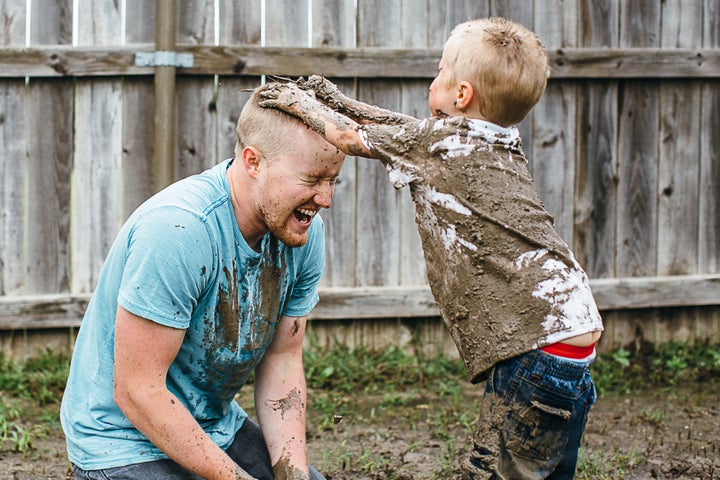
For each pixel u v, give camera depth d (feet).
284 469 9.62
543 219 9.75
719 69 19.70
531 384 9.36
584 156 19.65
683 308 20.44
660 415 16.58
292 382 10.06
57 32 18.19
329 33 18.66
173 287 8.46
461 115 9.95
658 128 19.88
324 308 19.03
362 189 19.13
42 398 17.12
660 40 19.67
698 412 16.88
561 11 19.26
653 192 19.99
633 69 19.39
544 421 9.45
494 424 9.61
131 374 8.56
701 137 20.07
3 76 17.99
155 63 17.98
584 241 19.79
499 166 9.70
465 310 9.70
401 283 19.39
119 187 18.52
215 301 8.89
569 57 19.19
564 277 9.46
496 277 9.52
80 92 18.31
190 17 18.29
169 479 8.89
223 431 9.75
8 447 14.96
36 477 13.58
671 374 19.20
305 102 8.83
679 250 20.17
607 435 15.65
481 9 19.01
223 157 18.61
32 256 18.54
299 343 10.14
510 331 9.42
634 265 20.04
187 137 18.49
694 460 14.34
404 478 13.47
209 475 8.77
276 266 9.27
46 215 18.51
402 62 18.71
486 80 9.70
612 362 19.67
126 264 8.55
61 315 18.53
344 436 15.64
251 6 18.44
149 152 18.49
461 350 9.94
